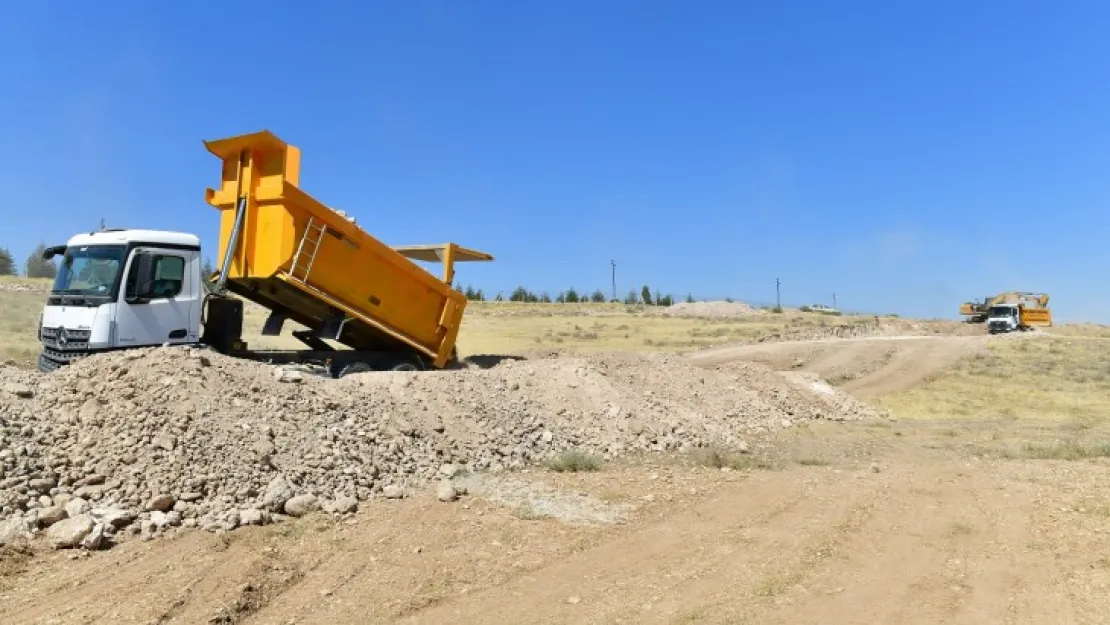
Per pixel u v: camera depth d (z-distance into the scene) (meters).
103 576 6.41
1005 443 17.05
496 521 8.50
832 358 37.16
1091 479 11.21
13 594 6.01
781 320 67.75
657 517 9.02
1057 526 8.57
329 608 5.99
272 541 7.55
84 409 9.04
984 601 6.30
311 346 16.67
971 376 33.72
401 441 11.11
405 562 7.09
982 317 66.56
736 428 17.84
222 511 8.03
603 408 15.21
